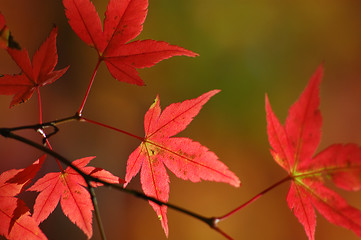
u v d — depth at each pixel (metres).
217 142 10.12
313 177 1.18
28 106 8.43
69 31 9.31
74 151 8.87
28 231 1.30
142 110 10.05
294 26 10.88
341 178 1.14
